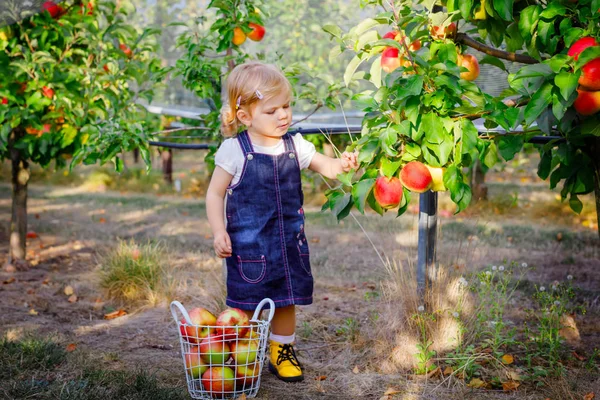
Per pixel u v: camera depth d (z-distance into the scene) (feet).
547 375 9.53
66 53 16.39
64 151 16.90
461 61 9.23
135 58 16.48
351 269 17.92
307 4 14.46
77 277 16.90
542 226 24.22
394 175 8.30
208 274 15.78
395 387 9.39
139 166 46.98
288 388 9.42
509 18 7.87
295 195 9.36
